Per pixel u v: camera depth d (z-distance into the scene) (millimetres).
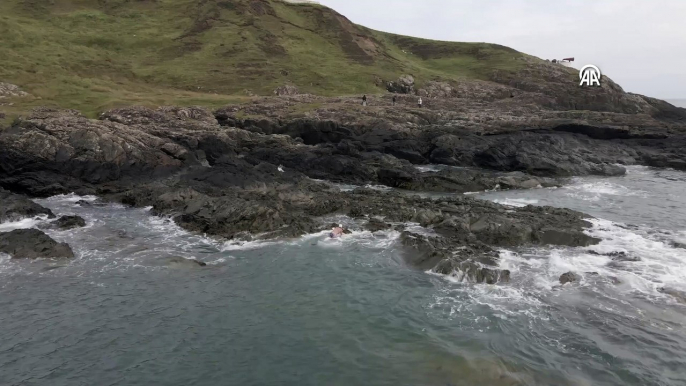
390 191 34625
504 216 24844
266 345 14742
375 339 14875
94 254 22125
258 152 43156
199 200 28000
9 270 19969
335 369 13430
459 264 19438
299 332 15438
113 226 26453
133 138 37562
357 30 99625
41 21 80438
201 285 19078
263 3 96438
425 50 108812
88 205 30891
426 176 37375
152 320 16344
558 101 78750
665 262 20266
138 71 69875
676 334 14828
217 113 52312
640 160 47438
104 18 86500
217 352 14422
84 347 14719
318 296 17984
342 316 16422
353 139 48625
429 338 14789
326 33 94875
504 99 75562
